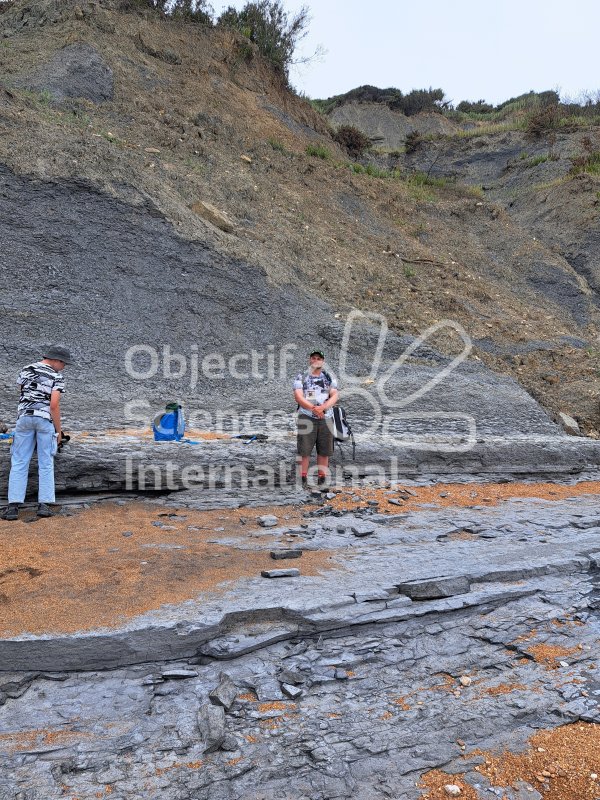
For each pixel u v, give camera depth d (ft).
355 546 17.98
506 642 13.73
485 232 74.08
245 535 18.52
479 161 113.39
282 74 87.66
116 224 42.34
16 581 14.37
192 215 46.98
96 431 27.12
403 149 124.98
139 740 10.36
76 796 9.29
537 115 115.24
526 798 9.75
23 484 19.13
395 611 14.03
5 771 9.64
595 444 32.35
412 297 51.88
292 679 11.96
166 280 41.50
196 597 13.89
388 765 10.25
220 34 80.79
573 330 57.52
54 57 61.05
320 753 10.33
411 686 12.21
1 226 39.24
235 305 42.60
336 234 58.39
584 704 11.82
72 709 11.01
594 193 83.76
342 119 134.92
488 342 48.57
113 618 12.70
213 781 9.70
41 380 19.51
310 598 13.94
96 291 39.09
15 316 35.63
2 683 11.37
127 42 69.92
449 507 22.84
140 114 60.49
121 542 17.24
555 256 72.38
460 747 10.75
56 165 43.09
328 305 46.88
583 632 14.25
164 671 12.01
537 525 20.98
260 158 65.67
